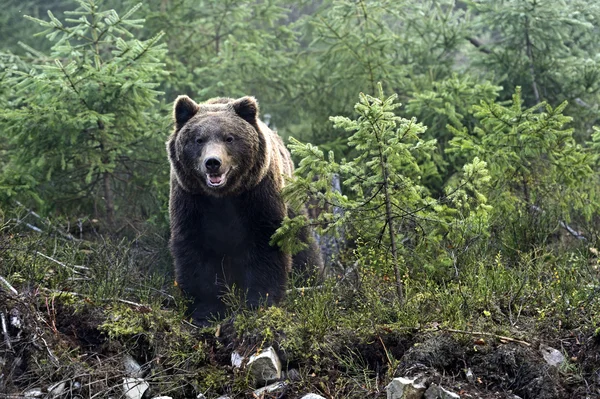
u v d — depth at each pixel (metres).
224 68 11.77
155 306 7.04
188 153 7.31
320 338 6.54
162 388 6.23
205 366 6.52
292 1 13.46
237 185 7.38
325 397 6.05
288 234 7.38
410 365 6.04
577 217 9.53
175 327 6.83
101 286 7.10
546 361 5.99
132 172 10.23
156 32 12.19
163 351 6.54
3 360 5.87
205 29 12.87
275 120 12.81
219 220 7.58
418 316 6.59
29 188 9.62
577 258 7.73
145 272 8.55
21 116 9.09
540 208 8.96
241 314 6.96
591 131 11.34
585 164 8.77
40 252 7.82
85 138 9.71
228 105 7.68
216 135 7.19
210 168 6.93
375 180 7.09
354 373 6.25
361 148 7.09
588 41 12.26
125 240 9.31
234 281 7.95
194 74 12.32
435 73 12.16
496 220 8.47
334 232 7.41
